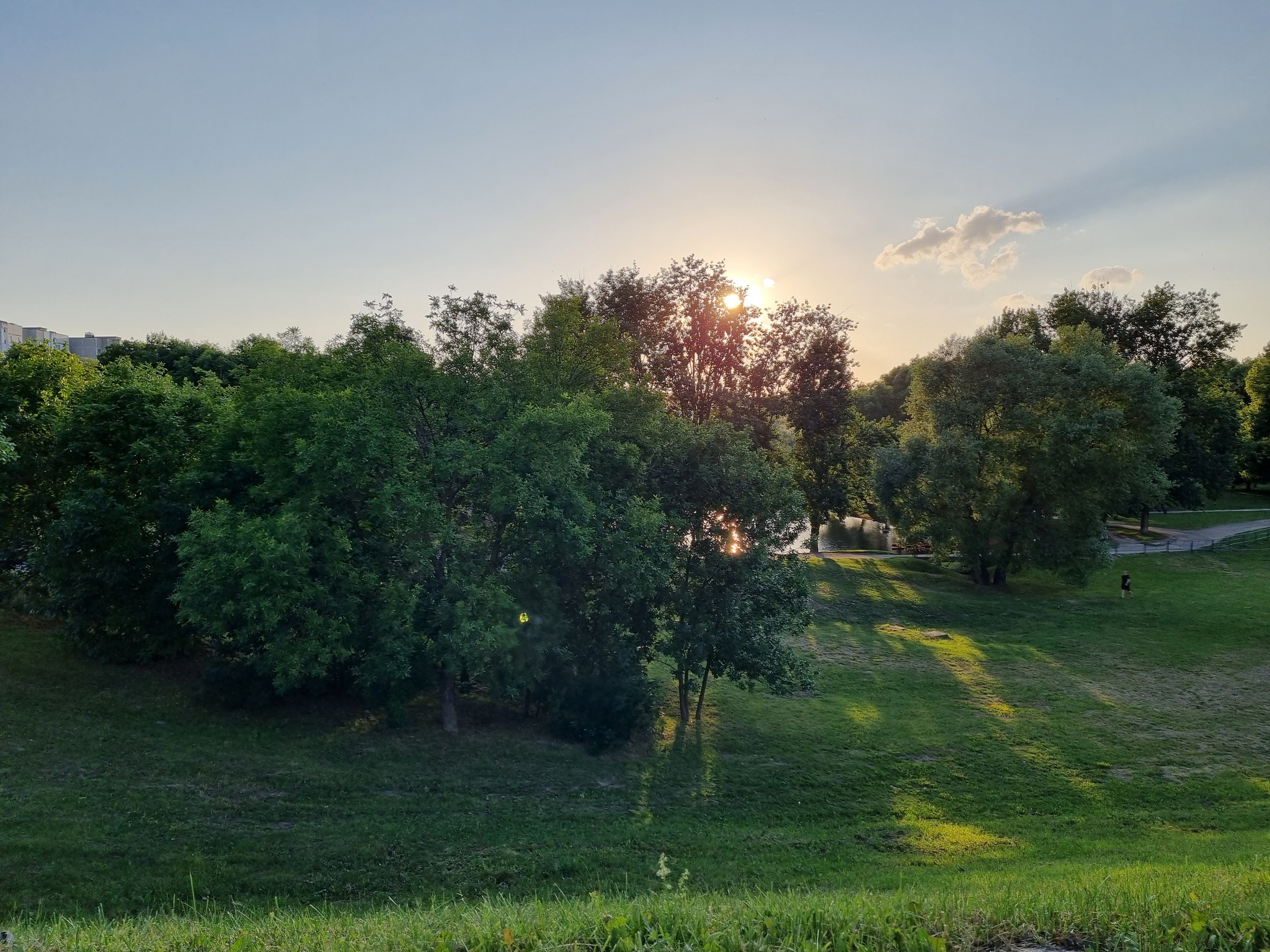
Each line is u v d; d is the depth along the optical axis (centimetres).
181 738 2080
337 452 2022
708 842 1847
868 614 4512
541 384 2544
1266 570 5572
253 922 825
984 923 727
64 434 2478
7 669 2253
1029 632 4234
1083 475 4784
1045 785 2372
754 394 5397
